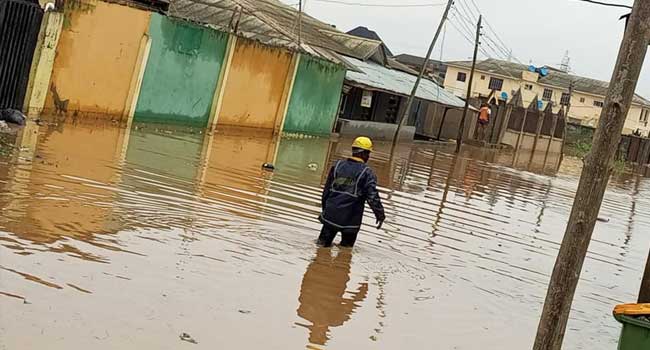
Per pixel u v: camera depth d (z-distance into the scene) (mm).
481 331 6844
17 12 13875
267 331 5797
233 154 16766
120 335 5148
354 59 37062
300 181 14508
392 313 6883
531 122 46750
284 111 24953
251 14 29188
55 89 15969
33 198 8383
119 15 17109
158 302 5910
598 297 9156
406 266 8773
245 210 10250
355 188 8945
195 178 12133
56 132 14031
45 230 7227
